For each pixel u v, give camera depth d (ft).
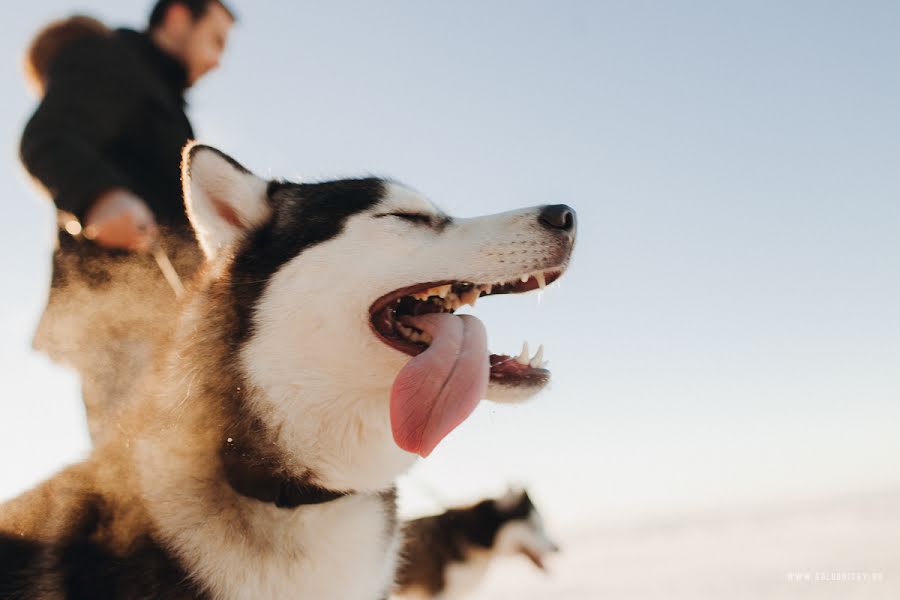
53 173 2.62
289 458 2.20
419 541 6.68
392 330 2.39
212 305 2.34
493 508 7.06
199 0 3.16
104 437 2.44
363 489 2.26
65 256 2.87
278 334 2.27
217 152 2.40
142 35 3.14
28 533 2.09
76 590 2.02
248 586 2.09
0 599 2.02
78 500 2.11
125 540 2.06
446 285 2.46
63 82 2.83
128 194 2.63
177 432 2.21
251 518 2.14
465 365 2.20
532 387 2.37
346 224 2.40
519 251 2.41
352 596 2.20
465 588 6.84
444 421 2.12
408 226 2.44
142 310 2.83
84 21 2.96
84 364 2.85
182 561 2.06
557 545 7.49
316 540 2.18
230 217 2.43
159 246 2.87
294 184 2.52
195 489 2.14
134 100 2.96
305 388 2.25
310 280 2.32
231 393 2.24
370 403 2.29
